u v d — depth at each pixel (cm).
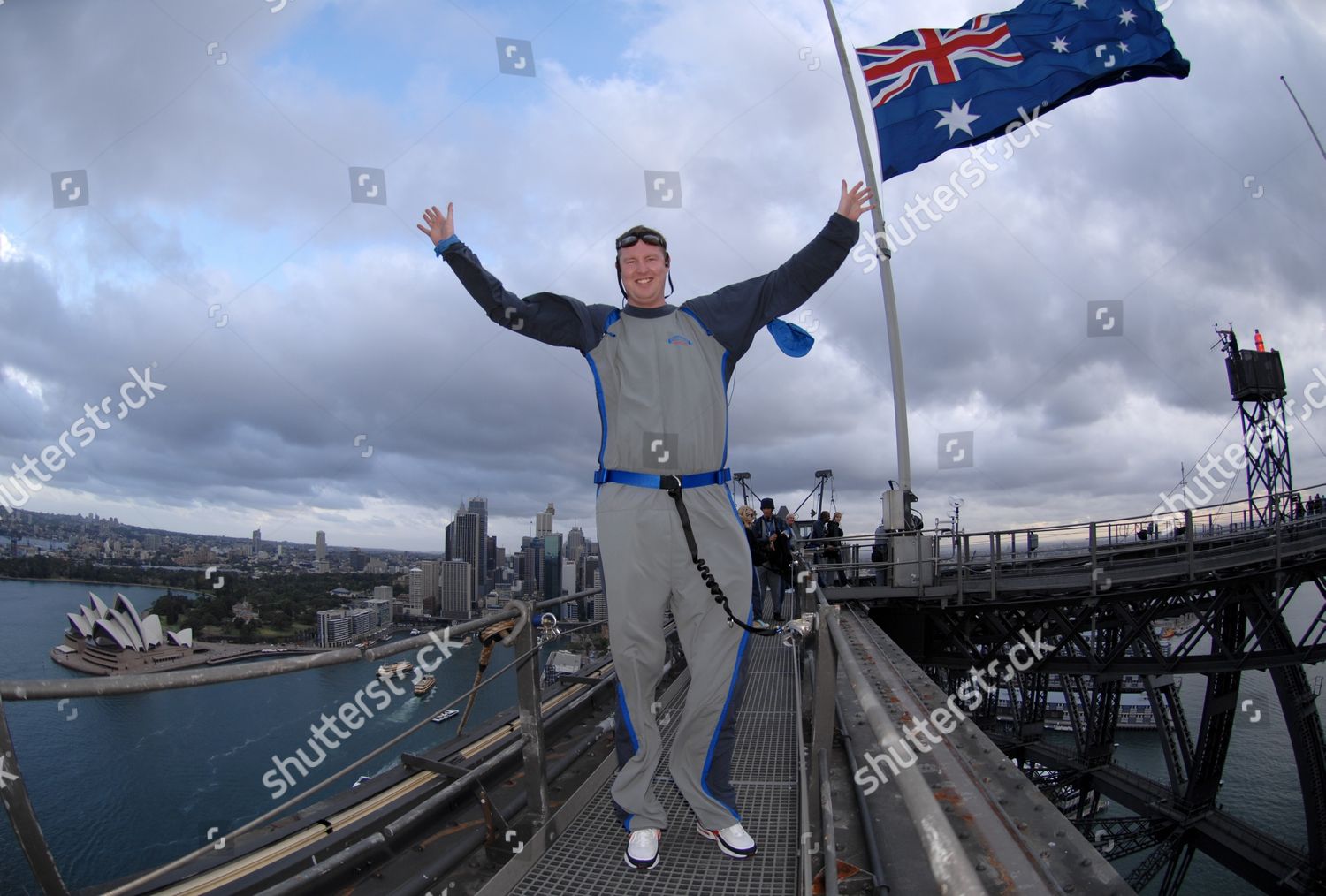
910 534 1325
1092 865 237
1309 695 2044
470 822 314
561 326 272
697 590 270
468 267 252
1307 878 1998
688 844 287
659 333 276
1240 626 1481
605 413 276
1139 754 4175
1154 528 1623
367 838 275
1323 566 1441
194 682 163
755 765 393
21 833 151
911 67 1070
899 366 1305
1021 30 1029
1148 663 1397
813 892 254
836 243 266
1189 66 972
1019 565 1454
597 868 268
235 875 250
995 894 186
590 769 386
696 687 271
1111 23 989
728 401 283
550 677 564
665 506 264
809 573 453
